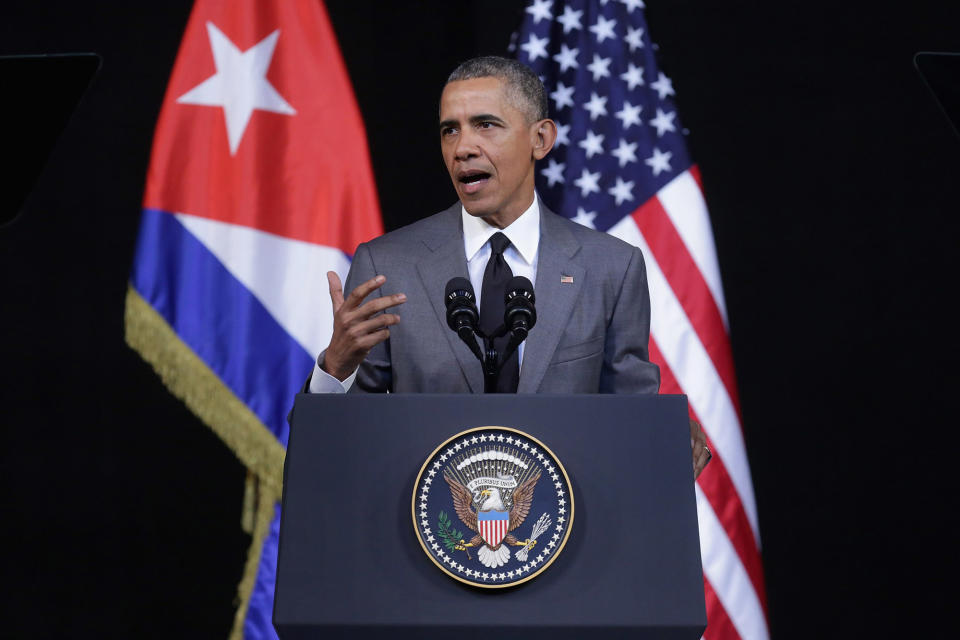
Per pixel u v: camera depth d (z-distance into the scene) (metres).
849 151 16.59
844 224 16.39
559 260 8.56
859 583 15.36
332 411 5.89
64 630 14.71
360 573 5.54
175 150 14.11
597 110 15.04
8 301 15.48
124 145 15.98
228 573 14.95
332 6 16.64
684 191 14.63
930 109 16.70
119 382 15.36
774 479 15.62
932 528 15.52
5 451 15.09
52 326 15.47
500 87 8.62
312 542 5.59
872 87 16.80
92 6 16.33
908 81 16.81
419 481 5.68
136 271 13.71
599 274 8.65
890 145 16.61
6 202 10.32
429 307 8.44
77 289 15.57
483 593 5.52
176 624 14.79
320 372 6.98
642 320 8.80
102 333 15.48
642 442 5.88
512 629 5.45
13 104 10.09
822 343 16.03
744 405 15.83
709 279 14.29
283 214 14.10
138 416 15.29
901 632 15.24
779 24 17.05
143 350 13.52
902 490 15.62
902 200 16.45
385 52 16.56
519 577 5.52
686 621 5.49
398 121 16.38
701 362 13.92
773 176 16.55
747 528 13.52
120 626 14.77
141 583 14.88
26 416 15.21
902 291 16.17
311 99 14.50
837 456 15.70
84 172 15.87
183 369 13.53
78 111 15.99
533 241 8.78
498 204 8.55
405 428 5.87
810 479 15.63
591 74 15.23
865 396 15.88
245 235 13.97
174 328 13.62
